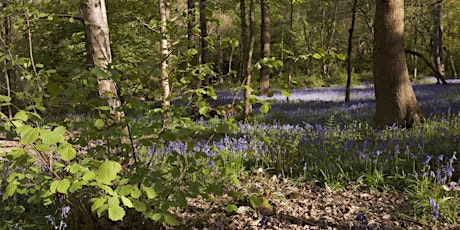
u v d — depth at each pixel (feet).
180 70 12.11
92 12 16.12
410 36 158.30
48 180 10.54
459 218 15.11
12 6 12.25
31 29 13.53
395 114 30.32
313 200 17.88
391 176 18.81
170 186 11.18
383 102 30.81
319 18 152.25
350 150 23.40
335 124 32.99
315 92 91.56
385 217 15.69
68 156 8.08
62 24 54.03
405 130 28.35
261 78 76.13
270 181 20.30
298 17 144.05
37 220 13.85
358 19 141.38
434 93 61.31
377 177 19.04
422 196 16.30
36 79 11.09
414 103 30.48
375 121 31.71
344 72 146.82
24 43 41.22
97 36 16.26
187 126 11.56
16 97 11.19
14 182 9.54
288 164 21.98
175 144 23.26
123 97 11.97
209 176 19.03
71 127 10.83
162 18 29.37
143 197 11.59
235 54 144.66
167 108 11.14
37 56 51.70
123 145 11.12
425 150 22.40
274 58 11.27
